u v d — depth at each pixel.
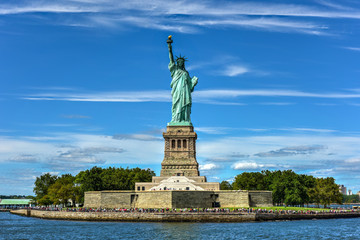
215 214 174.38
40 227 159.75
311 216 191.00
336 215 199.25
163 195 197.38
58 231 146.88
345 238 130.38
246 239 126.69
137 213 177.88
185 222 172.00
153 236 132.50
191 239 126.31
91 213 184.38
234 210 183.38
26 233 143.00
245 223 168.50
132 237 131.12
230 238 128.38
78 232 143.62
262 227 154.38
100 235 136.12
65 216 192.88
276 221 179.25
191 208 195.25
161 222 172.88
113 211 184.62
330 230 147.88
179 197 195.75
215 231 143.00
